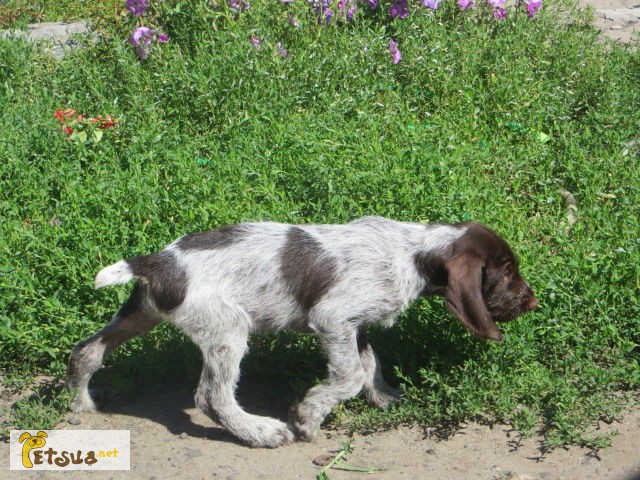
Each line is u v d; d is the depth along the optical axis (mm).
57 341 2189
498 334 1952
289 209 2408
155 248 2297
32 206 2471
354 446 2021
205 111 2906
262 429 2018
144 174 2578
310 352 2209
